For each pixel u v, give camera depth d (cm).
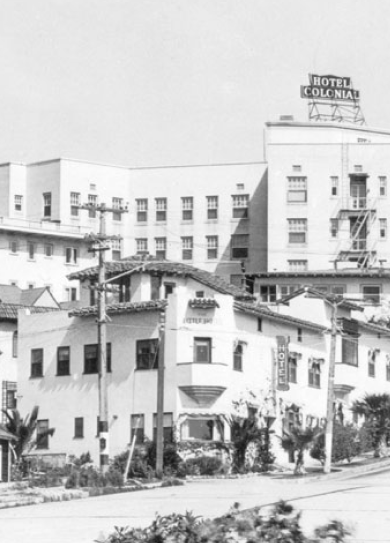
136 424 9075
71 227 16800
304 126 18500
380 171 17188
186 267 10238
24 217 17900
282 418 9538
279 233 17250
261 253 17762
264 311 9475
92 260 16688
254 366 9362
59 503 6588
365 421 10000
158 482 7875
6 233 15962
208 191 18075
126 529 4447
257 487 7412
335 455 9081
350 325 10575
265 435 9169
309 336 10094
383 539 4603
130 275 9919
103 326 8081
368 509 5719
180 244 18088
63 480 8069
